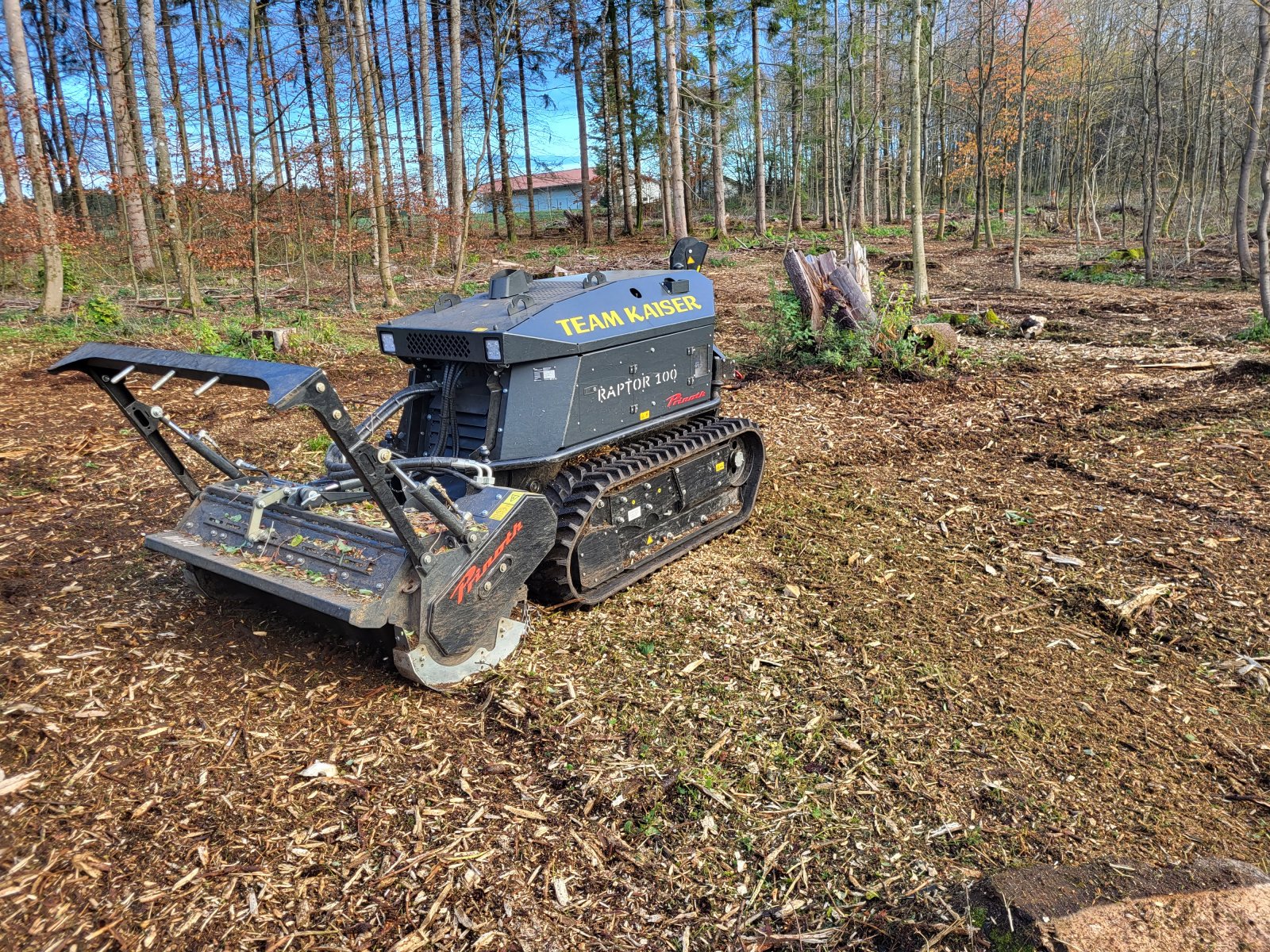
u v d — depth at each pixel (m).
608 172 30.28
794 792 3.09
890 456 6.99
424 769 3.19
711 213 40.75
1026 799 3.05
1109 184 39.03
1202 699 3.68
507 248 27.00
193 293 13.12
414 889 2.64
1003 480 6.37
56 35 25.62
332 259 18.78
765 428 7.76
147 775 3.12
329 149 13.68
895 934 2.48
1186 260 18.17
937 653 4.02
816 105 28.73
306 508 3.90
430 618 3.44
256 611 4.32
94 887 2.63
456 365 4.19
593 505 4.20
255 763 3.20
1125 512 5.68
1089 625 4.31
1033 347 10.79
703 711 3.55
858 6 23.50
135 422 4.04
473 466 3.80
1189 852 2.79
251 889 2.63
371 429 4.08
